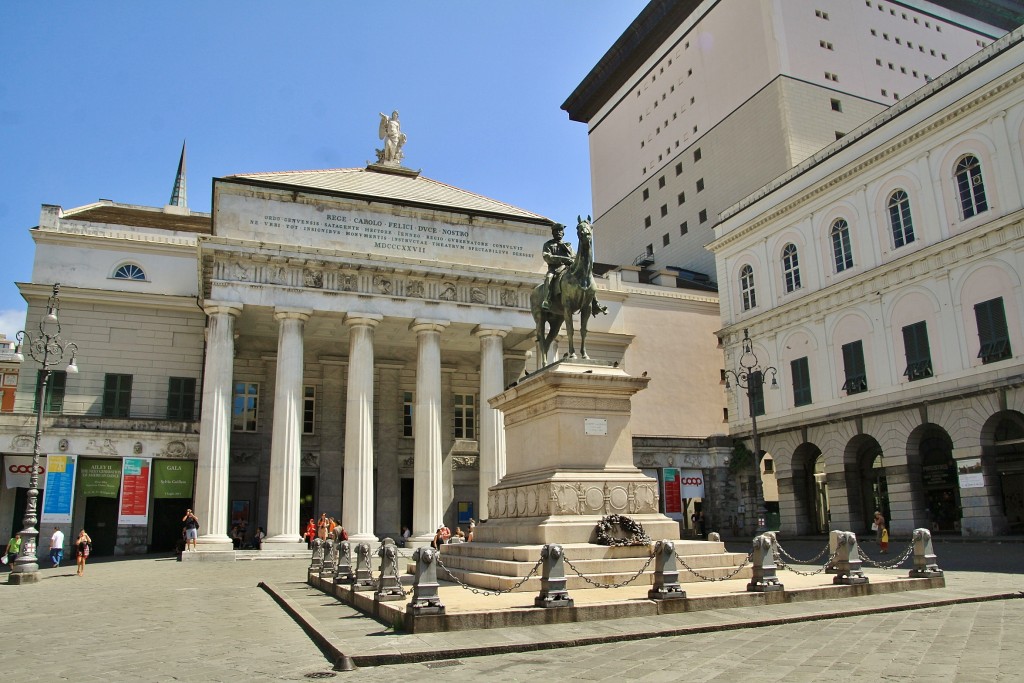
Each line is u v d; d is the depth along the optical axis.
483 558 15.77
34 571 24.84
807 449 44.84
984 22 73.94
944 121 36.38
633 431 53.62
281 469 36.66
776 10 62.94
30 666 10.02
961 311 35.19
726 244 51.31
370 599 13.38
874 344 39.59
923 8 70.25
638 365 55.31
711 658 9.10
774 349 46.41
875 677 7.98
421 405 40.25
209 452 35.81
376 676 8.69
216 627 13.30
